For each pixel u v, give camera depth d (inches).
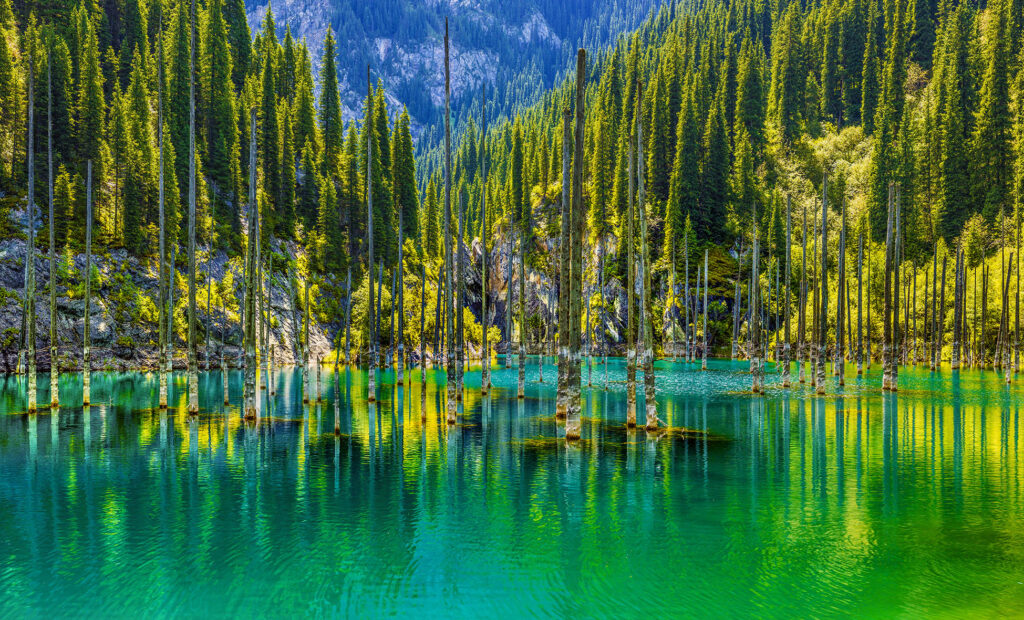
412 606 506.3
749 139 5615.2
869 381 2437.3
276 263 4005.9
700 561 600.1
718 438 1237.1
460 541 657.0
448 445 1174.3
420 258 4783.5
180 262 3523.6
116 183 3427.7
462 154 7829.7
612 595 526.0
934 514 743.1
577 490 855.1
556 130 6264.8
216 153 4247.0
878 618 482.0
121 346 3043.8
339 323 4109.3
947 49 5216.5
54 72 3351.4
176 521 722.8
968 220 3919.8
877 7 6378.0
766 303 4269.2
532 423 1433.3
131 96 3880.4
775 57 6353.3
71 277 2974.9
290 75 5423.2
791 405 1752.0
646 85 6200.8
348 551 628.1
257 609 502.3
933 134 4505.4
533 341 5275.6
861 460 1036.5
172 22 4564.5
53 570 579.8
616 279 4852.4
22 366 2568.9
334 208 4419.3
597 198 5142.7
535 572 574.9
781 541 652.1
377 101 5575.8
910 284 3496.6
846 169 5201.8
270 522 719.7
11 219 2947.8
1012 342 2955.2
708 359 4335.6
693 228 4931.1
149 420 1476.4
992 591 527.8
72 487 874.1
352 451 1118.4
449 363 1350.9
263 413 1616.6
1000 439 1216.2
